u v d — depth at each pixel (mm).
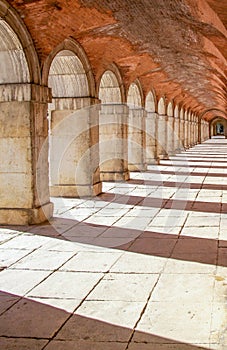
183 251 6461
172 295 4789
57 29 8461
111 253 6434
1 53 8031
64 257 6266
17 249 6688
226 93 21281
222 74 14953
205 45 11227
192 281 5195
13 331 4043
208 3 6645
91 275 5484
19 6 7402
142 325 4098
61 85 11172
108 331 3996
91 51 10875
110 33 10336
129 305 4559
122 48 11945
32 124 8258
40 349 3695
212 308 4418
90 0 8039
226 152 28922
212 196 11445
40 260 6125
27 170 8289
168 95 23906
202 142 46312
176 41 12039
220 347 3645
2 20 7293
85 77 10984
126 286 5090
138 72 15172
